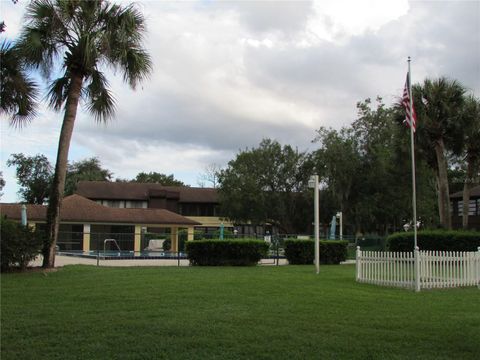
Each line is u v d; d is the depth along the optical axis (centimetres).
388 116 4559
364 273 1518
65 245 3519
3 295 1127
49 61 1700
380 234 5256
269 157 5716
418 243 2466
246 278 1513
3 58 1653
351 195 4806
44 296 1115
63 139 1728
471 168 3138
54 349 690
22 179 6825
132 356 662
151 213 4306
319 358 668
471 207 4791
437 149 2789
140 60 1723
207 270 1822
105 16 1725
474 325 877
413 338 779
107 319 873
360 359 667
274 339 756
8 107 1791
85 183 6353
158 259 2855
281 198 5672
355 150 4656
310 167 5588
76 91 1741
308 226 5766
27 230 1638
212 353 681
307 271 1875
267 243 2280
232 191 5669
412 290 1361
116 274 1573
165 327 817
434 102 2734
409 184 4444
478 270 1495
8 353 671
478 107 2794
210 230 6806
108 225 4128
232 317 905
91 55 1652
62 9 1634
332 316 930
